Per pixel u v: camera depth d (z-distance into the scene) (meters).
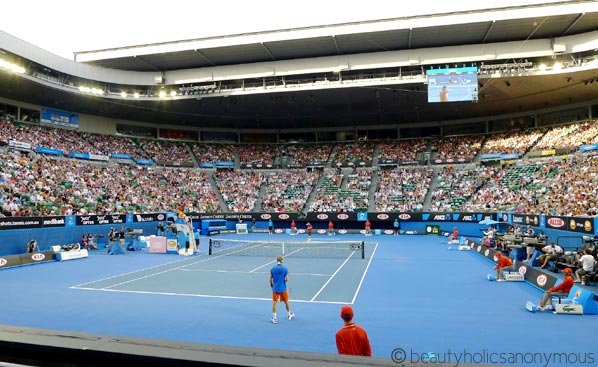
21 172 36.97
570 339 10.78
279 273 12.88
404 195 49.84
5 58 35.66
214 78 42.84
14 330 3.33
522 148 49.25
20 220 28.73
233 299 15.93
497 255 23.62
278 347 10.38
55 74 41.00
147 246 36.72
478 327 11.94
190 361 2.71
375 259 27.31
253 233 49.91
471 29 33.84
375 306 14.59
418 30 34.09
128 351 2.86
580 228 25.88
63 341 3.05
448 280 19.48
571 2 30.25
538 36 35.28
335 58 40.03
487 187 46.31
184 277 21.03
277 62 41.28
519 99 46.72
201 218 48.59
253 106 49.69
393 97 45.44
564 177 40.12
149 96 45.16
